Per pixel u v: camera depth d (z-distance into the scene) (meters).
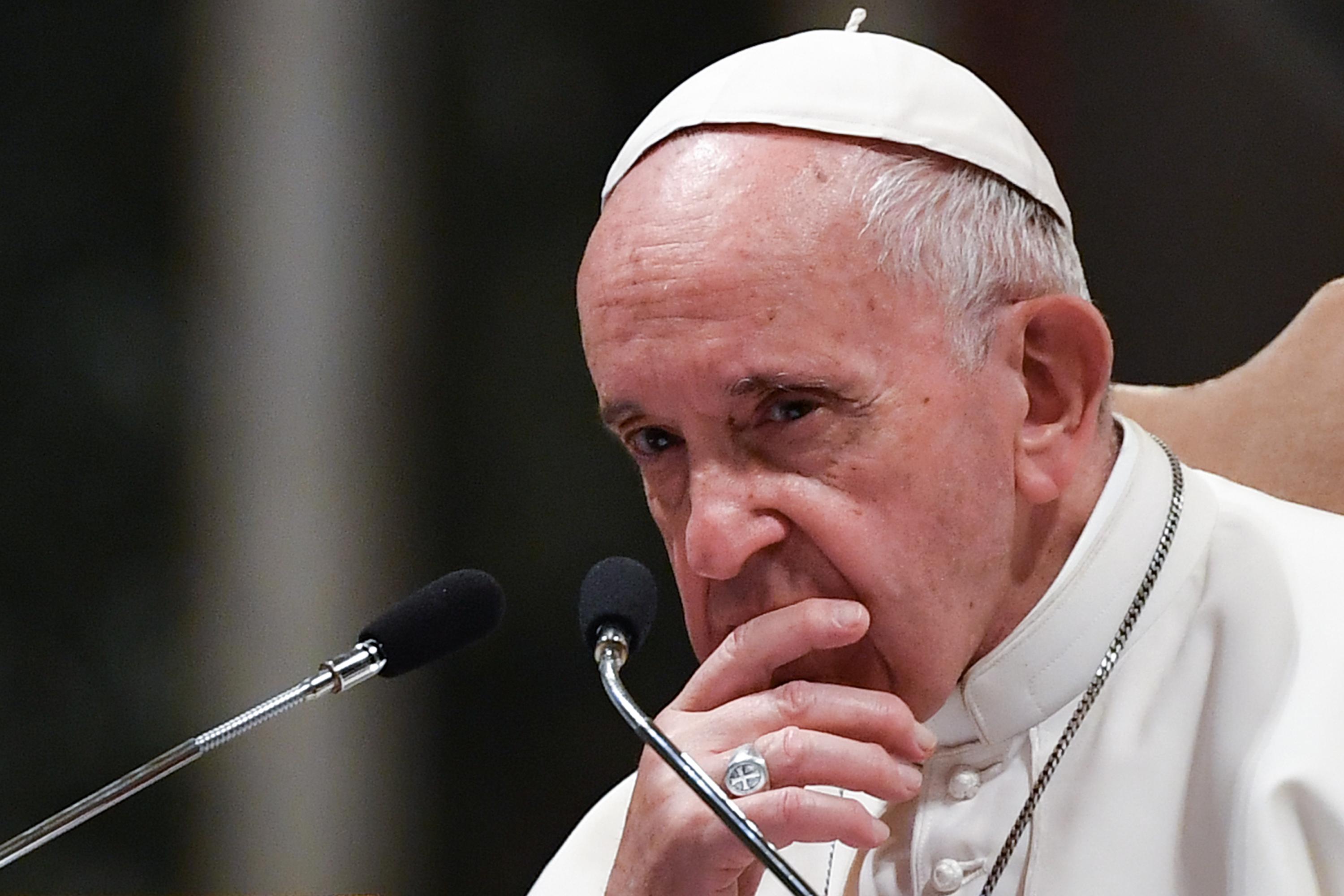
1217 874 8.33
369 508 23.45
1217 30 20.12
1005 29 20.89
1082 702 8.95
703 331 7.95
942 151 8.38
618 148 23.61
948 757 9.32
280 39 23.56
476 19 23.64
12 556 23.47
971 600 8.35
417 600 8.67
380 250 23.62
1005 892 8.80
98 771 23.25
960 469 8.18
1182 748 8.75
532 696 22.98
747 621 8.25
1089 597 8.99
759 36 23.03
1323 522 9.55
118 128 23.78
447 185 23.67
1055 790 8.87
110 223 23.77
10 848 8.18
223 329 23.67
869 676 8.27
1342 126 19.80
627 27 23.53
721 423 8.10
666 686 22.62
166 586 23.50
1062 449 8.59
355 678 8.56
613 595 7.94
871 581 8.05
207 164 23.72
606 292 8.27
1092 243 20.66
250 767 22.89
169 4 23.69
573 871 10.71
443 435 23.50
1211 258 20.33
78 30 23.77
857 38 8.86
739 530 8.05
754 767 7.78
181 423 23.64
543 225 23.69
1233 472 11.28
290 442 23.53
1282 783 8.12
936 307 8.16
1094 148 20.61
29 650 23.36
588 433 23.50
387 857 22.73
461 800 22.78
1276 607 8.93
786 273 7.95
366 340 23.58
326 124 23.61
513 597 23.20
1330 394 11.09
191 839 22.95
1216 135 20.25
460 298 23.66
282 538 23.45
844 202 8.10
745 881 8.45
